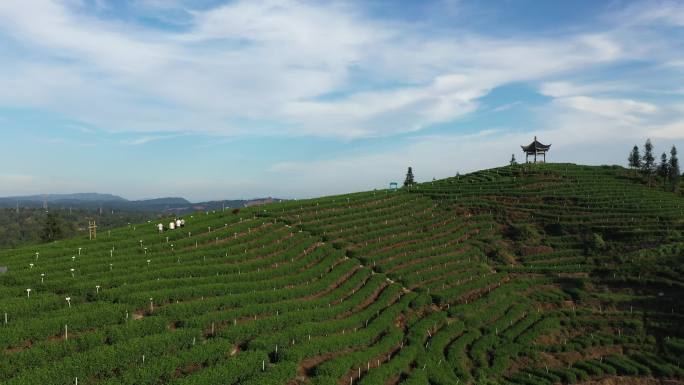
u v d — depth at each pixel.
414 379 47.19
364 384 44.09
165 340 41.31
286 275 64.69
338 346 49.12
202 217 85.12
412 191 119.31
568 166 135.88
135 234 72.31
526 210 102.00
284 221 86.06
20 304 42.28
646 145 124.44
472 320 63.28
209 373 38.50
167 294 49.75
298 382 42.53
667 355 57.56
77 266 55.25
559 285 75.88
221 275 58.75
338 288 63.22
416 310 63.25
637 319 64.56
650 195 109.62
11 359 34.56
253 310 51.19
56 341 38.56
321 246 76.50
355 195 113.88
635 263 77.12
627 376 54.78
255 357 42.31
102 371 37.09
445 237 89.69
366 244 81.12
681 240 81.75
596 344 60.78
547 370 55.25
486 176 127.81
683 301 65.75
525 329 63.75
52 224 119.88
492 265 83.62
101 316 43.22
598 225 91.44
